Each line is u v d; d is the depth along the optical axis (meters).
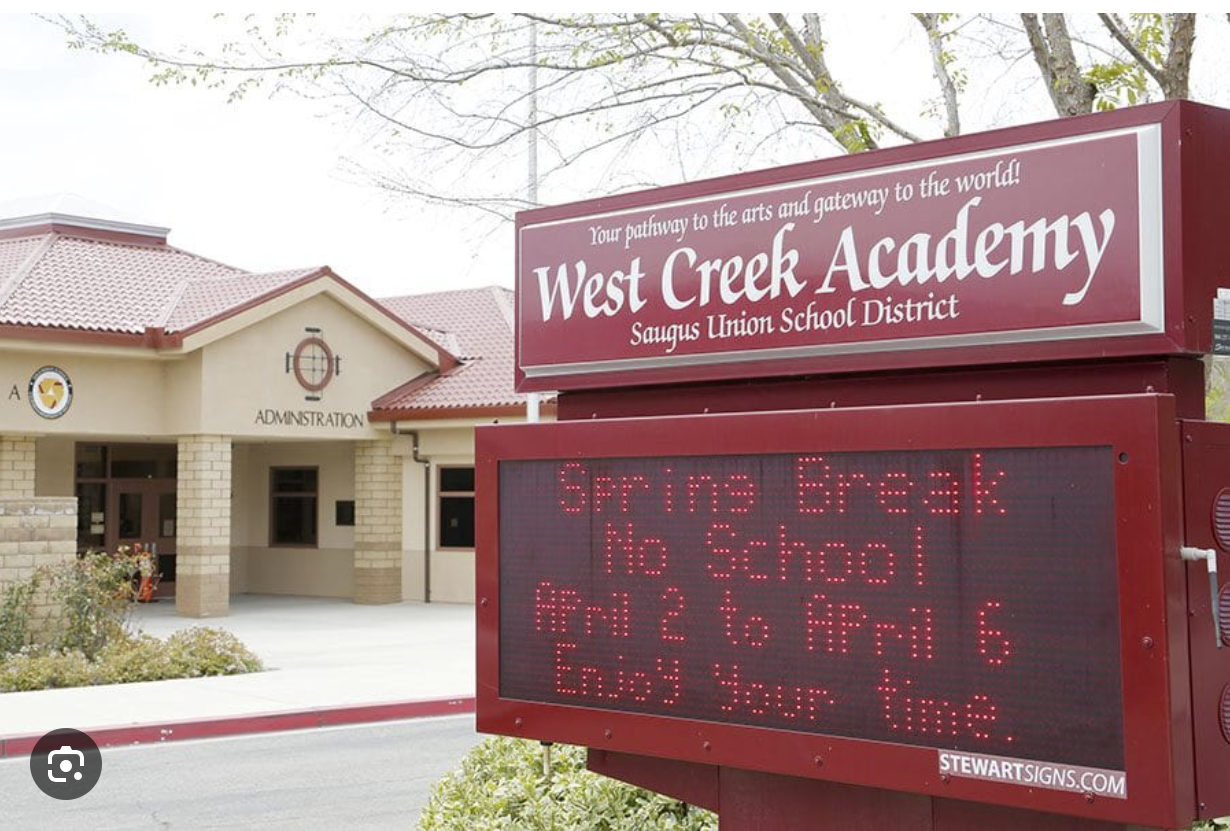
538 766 6.90
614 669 4.64
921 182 4.10
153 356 25.12
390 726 14.09
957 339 4.03
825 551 4.12
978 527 3.79
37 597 17.73
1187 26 7.34
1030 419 3.67
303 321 27.22
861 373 4.31
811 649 4.15
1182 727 3.44
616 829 5.93
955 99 8.85
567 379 4.98
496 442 4.99
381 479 29.03
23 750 12.52
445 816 6.54
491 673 4.98
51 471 28.48
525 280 5.12
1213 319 3.69
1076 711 3.58
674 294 4.68
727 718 4.34
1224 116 3.74
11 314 23.34
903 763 3.90
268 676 17.08
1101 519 3.55
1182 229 3.62
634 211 4.80
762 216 4.46
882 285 4.18
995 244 3.95
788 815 4.48
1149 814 3.42
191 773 11.40
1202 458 3.62
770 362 4.43
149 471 30.48
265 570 32.38
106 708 14.33
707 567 4.41
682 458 4.49
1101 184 3.75
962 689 3.81
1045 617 3.65
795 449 4.18
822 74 8.87
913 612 3.92
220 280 28.27
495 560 4.98
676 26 8.70
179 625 24.22
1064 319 3.81
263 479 32.50
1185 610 3.49
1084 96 7.44
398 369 29.23
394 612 26.92
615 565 4.65
